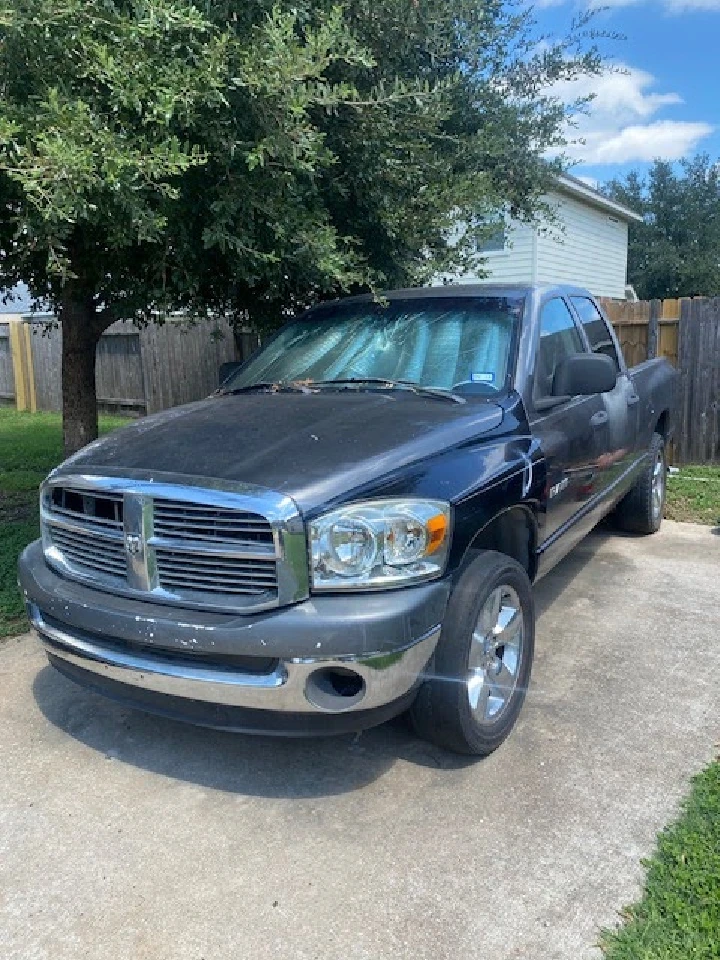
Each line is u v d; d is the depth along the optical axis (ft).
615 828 9.37
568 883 8.52
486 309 14.10
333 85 16.35
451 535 9.70
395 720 12.00
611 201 70.08
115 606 9.75
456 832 9.41
